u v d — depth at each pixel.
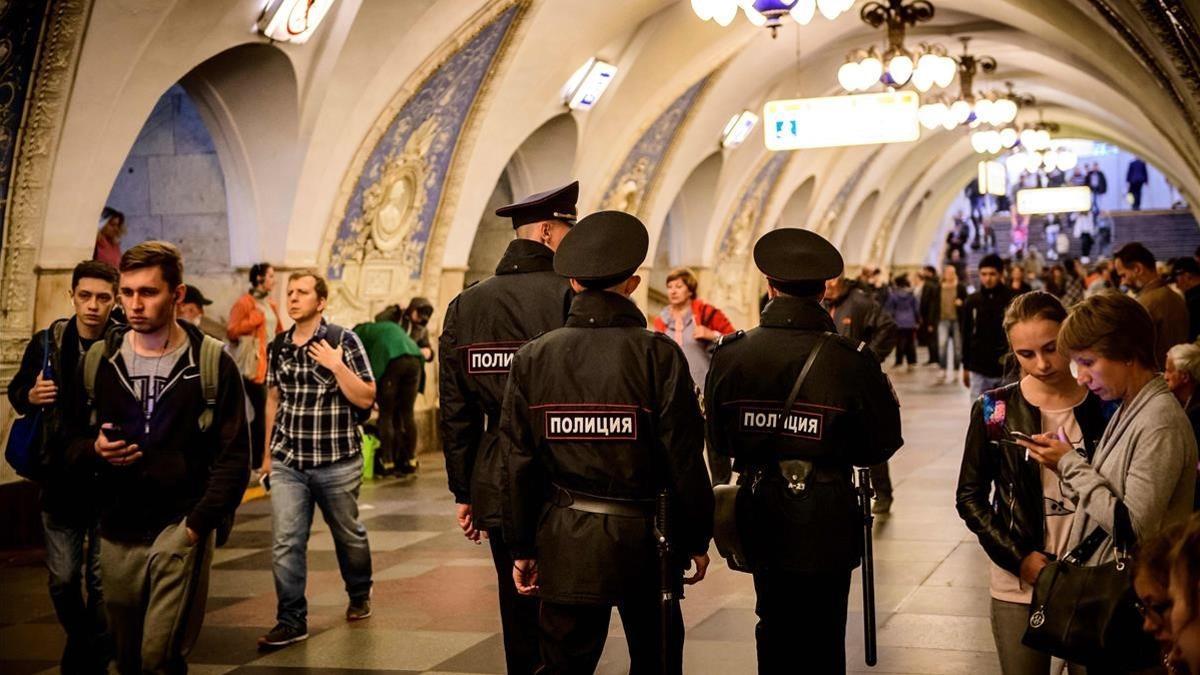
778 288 4.84
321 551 9.21
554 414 4.32
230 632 6.93
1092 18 15.02
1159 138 25.34
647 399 4.28
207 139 13.25
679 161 20.61
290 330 6.89
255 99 12.50
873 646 4.78
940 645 6.29
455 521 10.45
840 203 32.28
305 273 6.86
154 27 9.77
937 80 14.74
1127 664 3.47
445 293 16.03
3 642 6.86
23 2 8.80
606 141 18.58
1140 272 10.17
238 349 11.43
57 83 9.29
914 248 42.12
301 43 11.91
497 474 5.10
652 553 4.30
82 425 4.82
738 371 4.78
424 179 14.91
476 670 6.10
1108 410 3.82
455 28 13.34
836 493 4.65
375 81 13.05
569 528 4.29
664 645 4.19
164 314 4.72
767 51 19.95
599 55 16.95
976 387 11.34
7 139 9.30
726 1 10.29
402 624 7.02
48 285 9.80
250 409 11.39
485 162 15.75
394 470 13.27
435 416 15.62
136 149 13.47
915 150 34.97
